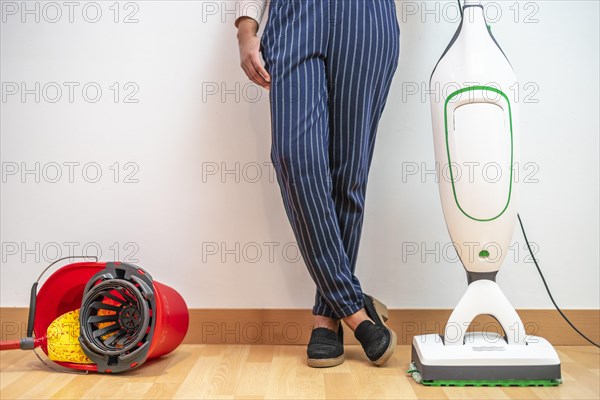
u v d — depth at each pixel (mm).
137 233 1760
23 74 1769
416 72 1768
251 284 1756
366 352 1450
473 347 1341
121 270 1431
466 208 1364
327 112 1437
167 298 1479
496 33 1748
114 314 1452
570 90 1743
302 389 1267
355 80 1431
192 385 1304
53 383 1330
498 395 1231
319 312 1523
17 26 1771
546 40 1744
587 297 1737
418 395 1231
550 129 1744
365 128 1470
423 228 1763
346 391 1255
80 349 1433
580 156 1740
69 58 1769
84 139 1768
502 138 1357
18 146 1768
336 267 1433
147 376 1383
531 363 1305
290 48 1388
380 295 1758
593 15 1741
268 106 1763
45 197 1763
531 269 1739
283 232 1760
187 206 1763
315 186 1375
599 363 1512
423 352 1321
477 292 1375
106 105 1768
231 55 1768
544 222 1741
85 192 1763
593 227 1739
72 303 1586
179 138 1768
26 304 1753
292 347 1710
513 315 1363
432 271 1759
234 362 1521
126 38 1770
